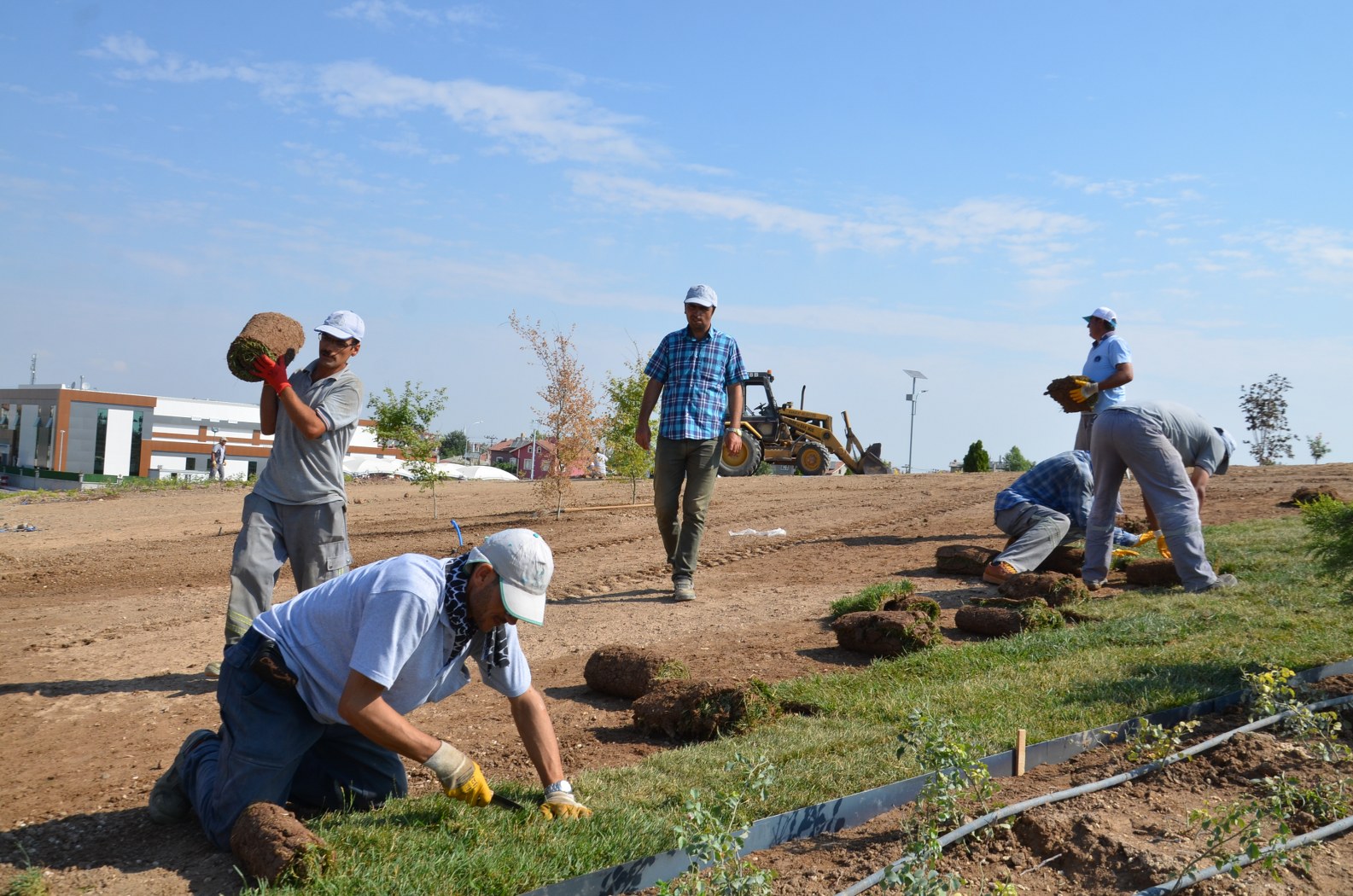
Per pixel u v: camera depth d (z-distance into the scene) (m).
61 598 9.72
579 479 25.42
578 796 3.91
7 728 5.14
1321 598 6.76
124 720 5.23
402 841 3.38
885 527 12.41
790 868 3.39
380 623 3.31
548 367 14.95
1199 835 3.41
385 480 30.83
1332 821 3.50
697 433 8.33
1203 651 5.64
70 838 3.68
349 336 5.74
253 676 3.44
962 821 3.58
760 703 4.88
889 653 6.21
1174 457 7.58
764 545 11.46
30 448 76.62
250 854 3.17
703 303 8.23
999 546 10.38
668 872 3.27
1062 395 9.29
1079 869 3.29
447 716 5.30
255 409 80.50
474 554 3.43
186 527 16.72
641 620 7.64
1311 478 14.59
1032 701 4.97
